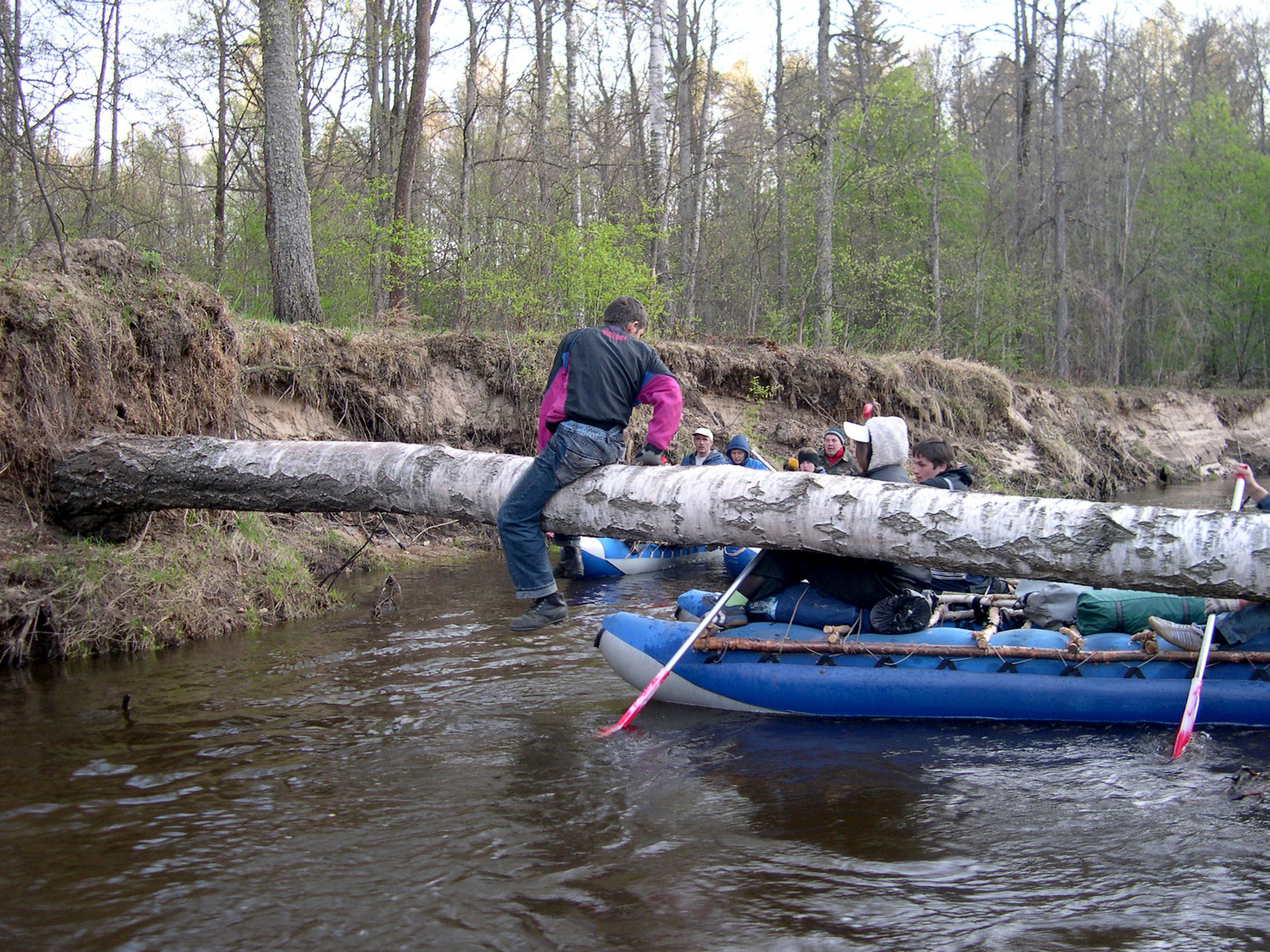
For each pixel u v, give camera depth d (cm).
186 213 1669
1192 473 2186
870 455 513
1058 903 290
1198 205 3119
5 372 610
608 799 373
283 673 549
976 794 376
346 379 1016
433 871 312
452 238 1325
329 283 1377
